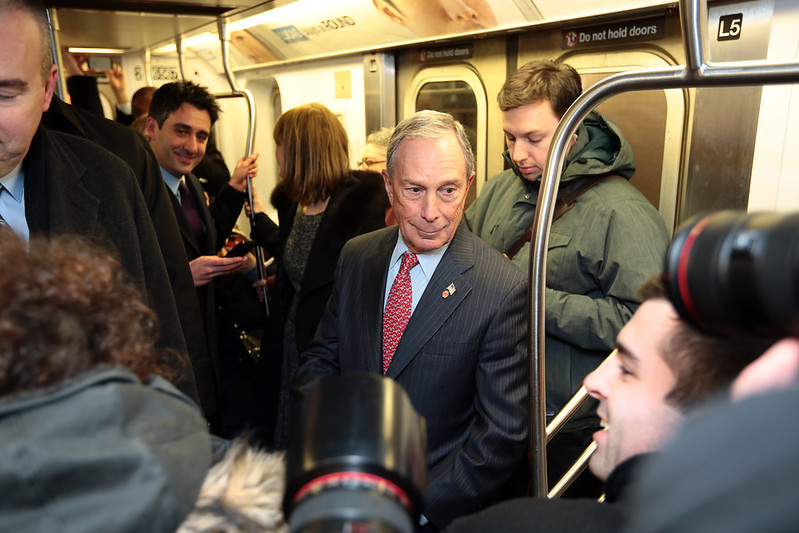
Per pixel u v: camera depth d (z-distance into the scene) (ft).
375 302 4.92
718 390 1.74
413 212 4.39
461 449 4.54
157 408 1.64
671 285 1.34
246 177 9.20
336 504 1.21
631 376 2.12
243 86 17.56
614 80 3.32
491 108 10.02
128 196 4.68
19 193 4.09
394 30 10.78
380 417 1.43
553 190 3.74
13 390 1.47
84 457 1.36
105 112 17.65
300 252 7.53
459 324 4.49
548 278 6.01
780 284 1.06
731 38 6.32
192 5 7.57
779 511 0.65
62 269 1.73
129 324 1.81
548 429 4.41
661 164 7.47
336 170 7.16
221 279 9.26
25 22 3.41
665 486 0.78
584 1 7.40
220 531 1.54
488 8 8.68
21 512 1.34
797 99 5.90
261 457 1.85
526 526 1.75
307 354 5.62
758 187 6.37
